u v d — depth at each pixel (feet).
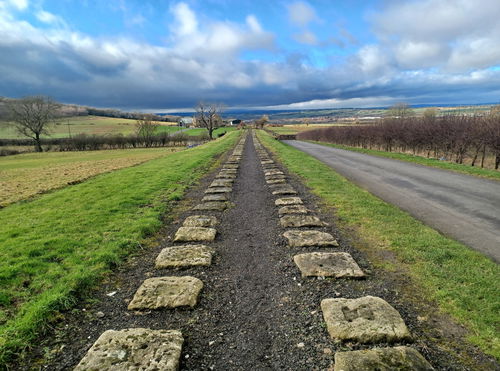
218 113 242.58
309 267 13.07
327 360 8.02
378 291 11.30
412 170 43.83
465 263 13.29
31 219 20.48
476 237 17.43
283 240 16.58
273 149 78.38
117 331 8.96
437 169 44.60
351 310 9.85
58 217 20.85
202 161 52.75
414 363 7.56
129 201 24.88
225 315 10.16
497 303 10.23
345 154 70.90
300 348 8.53
